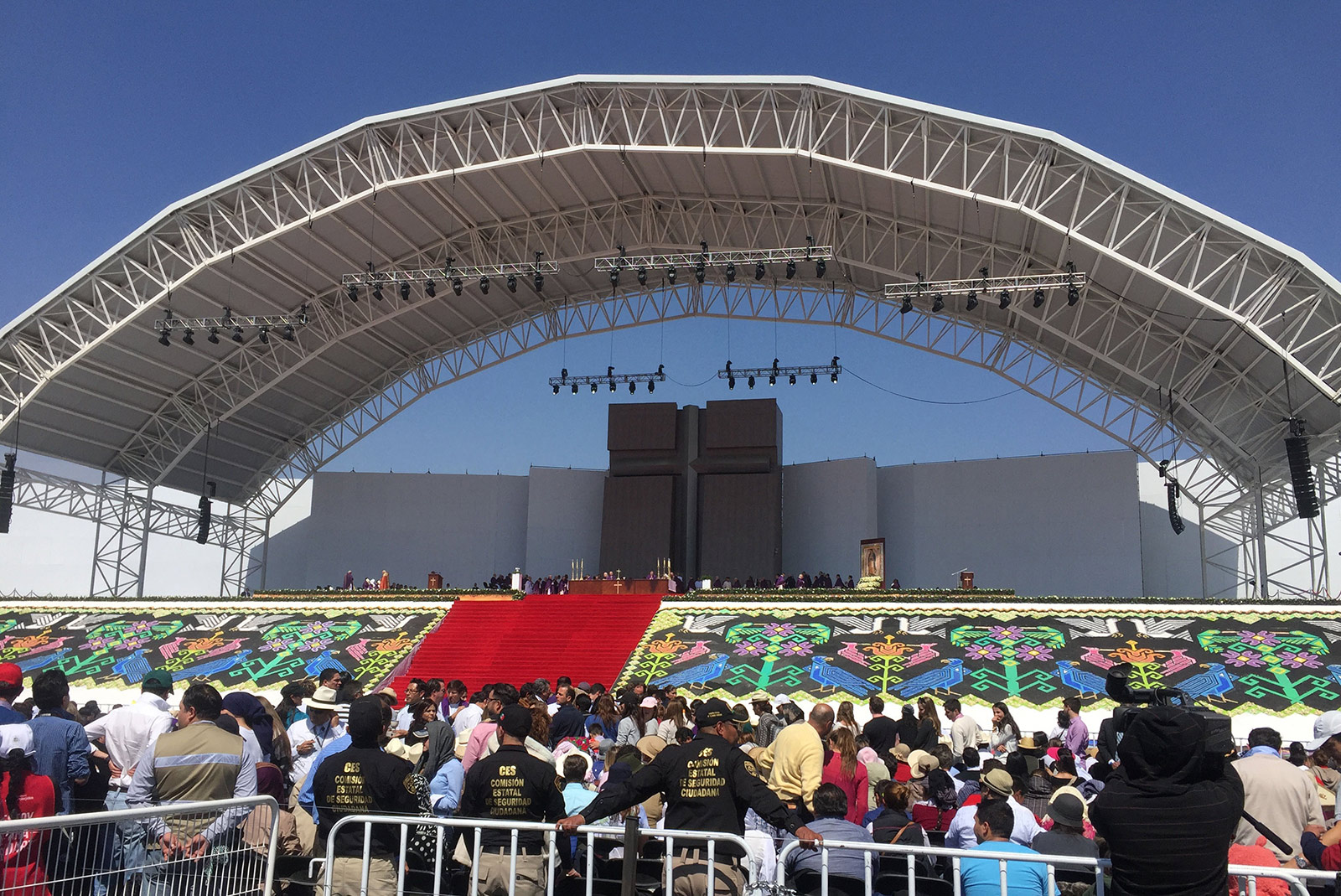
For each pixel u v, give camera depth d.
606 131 35.75
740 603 35.75
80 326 40.81
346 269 42.41
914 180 32.38
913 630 31.38
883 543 37.84
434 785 7.91
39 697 7.92
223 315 42.69
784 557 51.94
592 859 6.52
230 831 7.00
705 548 49.88
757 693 27.92
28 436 43.56
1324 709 24.12
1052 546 46.94
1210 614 30.33
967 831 7.64
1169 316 37.78
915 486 50.41
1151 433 43.94
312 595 39.84
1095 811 5.34
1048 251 37.16
